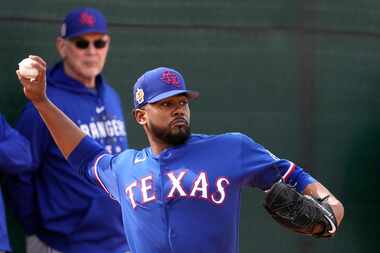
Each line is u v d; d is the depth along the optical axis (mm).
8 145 19219
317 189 13906
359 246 25078
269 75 24344
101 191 20375
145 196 14180
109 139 20938
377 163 25219
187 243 13922
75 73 20766
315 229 13562
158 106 14125
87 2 22797
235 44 24062
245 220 24156
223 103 23969
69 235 20312
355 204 25062
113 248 20562
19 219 20719
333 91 24891
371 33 25188
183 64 23641
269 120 24359
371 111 25203
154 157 14305
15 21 22078
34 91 15141
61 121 15523
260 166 13953
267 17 24328
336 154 24938
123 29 23172
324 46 24797
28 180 20234
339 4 24906
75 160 15617
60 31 21438
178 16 23609
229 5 24016
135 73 23234
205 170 13961
